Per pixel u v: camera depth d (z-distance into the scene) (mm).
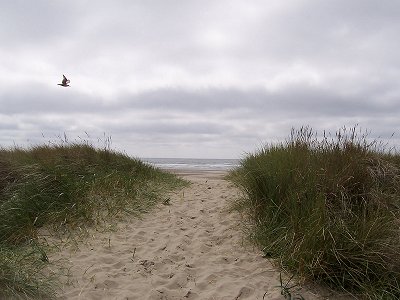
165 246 4766
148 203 6582
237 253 4504
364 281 3490
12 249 4203
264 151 7074
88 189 6207
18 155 7582
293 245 3947
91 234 4988
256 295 3521
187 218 5961
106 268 4039
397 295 3357
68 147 8867
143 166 9648
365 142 5375
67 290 3525
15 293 3137
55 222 5113
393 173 5188
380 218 3842
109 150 9383
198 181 10500
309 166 4754
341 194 4293
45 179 5867
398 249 3598
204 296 3547
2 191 5574
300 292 3514
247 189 5594
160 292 3600
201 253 4574
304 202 4250
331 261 3598
